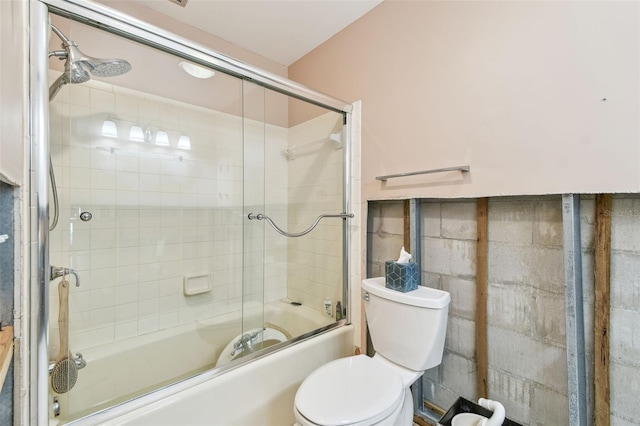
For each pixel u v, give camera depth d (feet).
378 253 5.60
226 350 5.65
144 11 5.49
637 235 2.96
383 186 5.28
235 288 6.40
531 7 3.52
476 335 4.21
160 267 5.57
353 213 5.86
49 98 3.52
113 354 4.83
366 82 5.61
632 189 2.85
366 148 5.60
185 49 4.43
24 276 2.75
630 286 3.00
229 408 4.07
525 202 3.75
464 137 4.13
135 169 5.24
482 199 4.08
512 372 3.87
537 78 3.47
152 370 5.14
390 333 4.30
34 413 2.94
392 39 5.15
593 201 3.24
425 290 4.37
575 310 3.20
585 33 3.14
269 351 4.82
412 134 4.81
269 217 6.84
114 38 4.07
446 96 4.35
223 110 6.16
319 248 6.44
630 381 3.00
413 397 4.76
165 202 5.63
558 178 3.31
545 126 3.41
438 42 4.46
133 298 5.25
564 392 3.43
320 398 3.38
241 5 5.46
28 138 2.92
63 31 3.62
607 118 2.99
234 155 6.36
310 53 6.98
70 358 4.08
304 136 6.66
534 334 3.67
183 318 5.77
